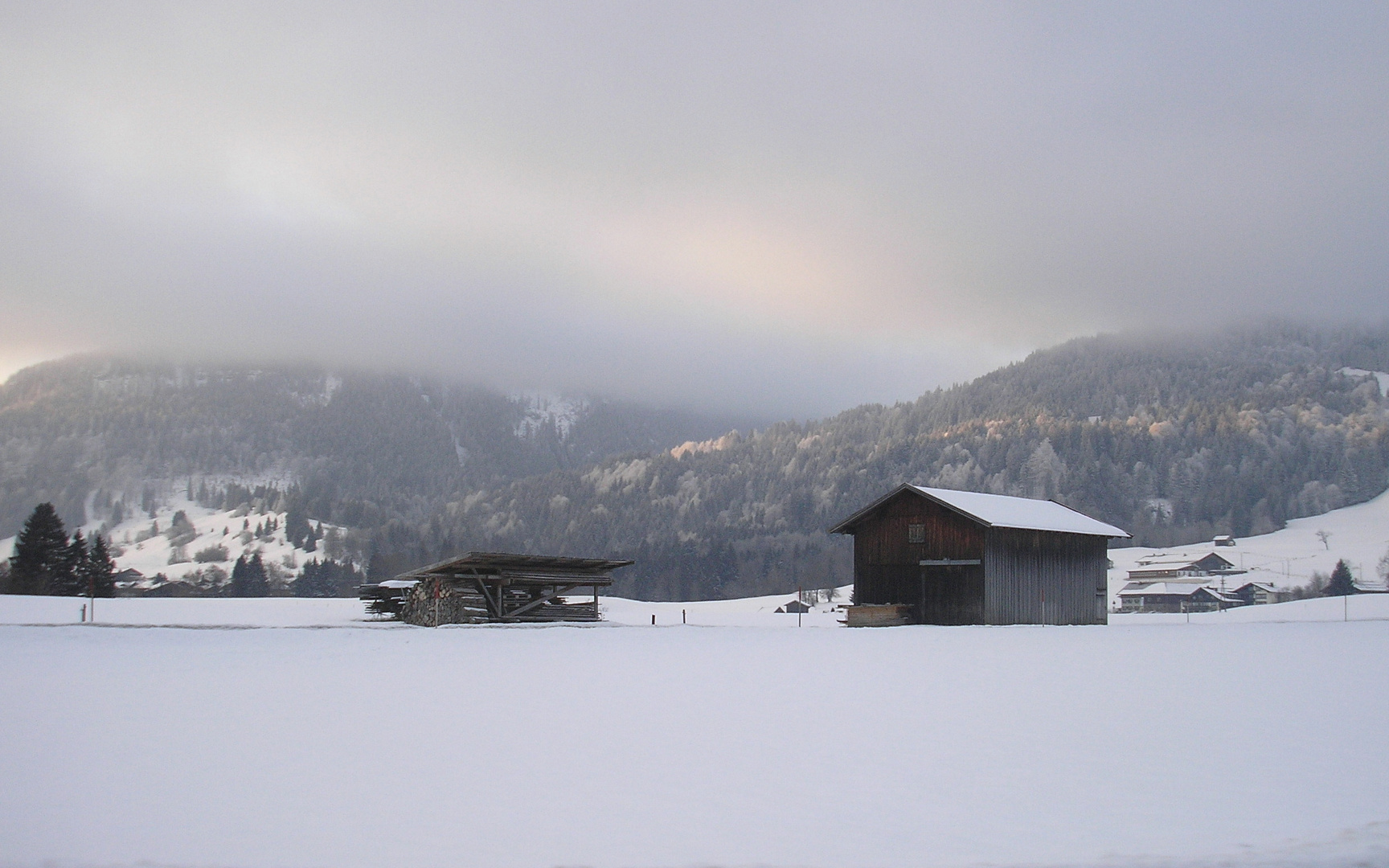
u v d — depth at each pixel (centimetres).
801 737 1700
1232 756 1570
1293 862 1102
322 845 1130
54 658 2736
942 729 1777
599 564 5038
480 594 4859
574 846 1134
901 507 5194
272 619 5075
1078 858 1112
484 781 1401
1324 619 6075
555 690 2219
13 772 1435
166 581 19012
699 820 1230
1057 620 5231
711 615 7075
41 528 9300
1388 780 1430
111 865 1074
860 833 1184
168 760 1515
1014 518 5072
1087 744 1653
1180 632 4312
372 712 1919
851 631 4322
